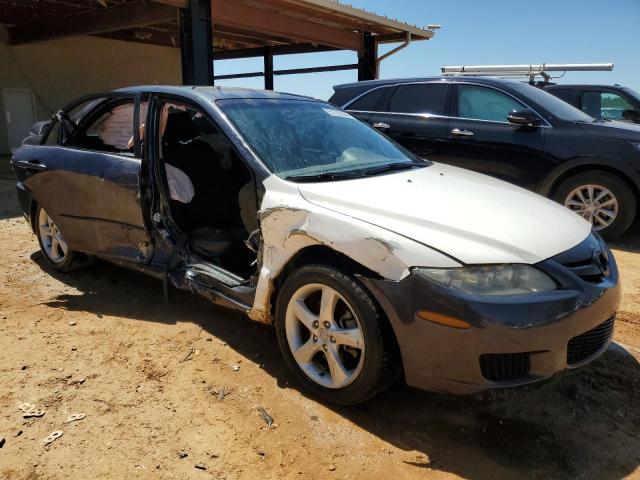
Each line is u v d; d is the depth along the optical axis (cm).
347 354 278
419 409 284
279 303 296
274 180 308
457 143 652
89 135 427
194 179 385
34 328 362
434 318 239
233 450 251
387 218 266
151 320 377
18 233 602
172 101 364
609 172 585
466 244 250
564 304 243
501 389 240
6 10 1038
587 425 273
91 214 401
